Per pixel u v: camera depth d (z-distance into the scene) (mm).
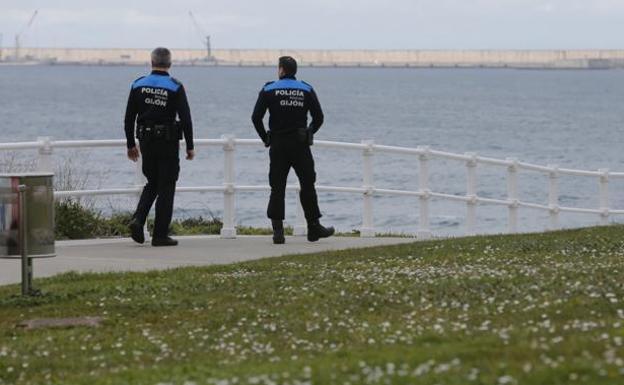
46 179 26953
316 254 35062
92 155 104625
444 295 26375
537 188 98688
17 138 155750
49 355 21781
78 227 40969
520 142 173125
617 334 19875
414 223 70375
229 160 39719
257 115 37781
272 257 34594
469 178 44281
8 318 25391
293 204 77688
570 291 25906
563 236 39188
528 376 16656
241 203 77250
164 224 37250
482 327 22172
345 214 75000
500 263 31656
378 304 25688
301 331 23141
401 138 180250
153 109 36094
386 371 17812
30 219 26797
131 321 24797
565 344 19094
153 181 37406
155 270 31984
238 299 26953
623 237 38406
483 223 71750
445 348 19781
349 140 170875
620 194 99000
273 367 19094
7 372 20453
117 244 38156
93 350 22047
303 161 38062
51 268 32688
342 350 20609
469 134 191500
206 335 23062
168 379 18750
